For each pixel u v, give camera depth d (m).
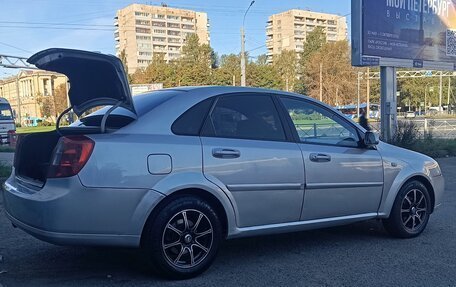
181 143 4.17
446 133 27.69
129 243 3.94
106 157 3.84
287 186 4.65
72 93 4.43
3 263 4.64
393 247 5.28
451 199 8.12
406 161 5.63
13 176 4.61
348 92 83.31
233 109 4.59
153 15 93.00
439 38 16.53
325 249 5.20
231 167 4.34
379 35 14.55
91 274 4.33
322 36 94.88
